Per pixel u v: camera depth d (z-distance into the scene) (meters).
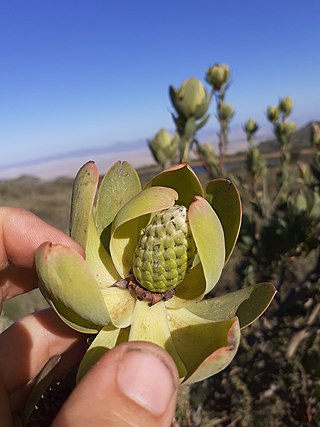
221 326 0.10
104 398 0.09
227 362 0.09
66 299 0.09
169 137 0.20
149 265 0.11
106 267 0.12
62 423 0.09
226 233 0.11
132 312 0.11
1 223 0.14
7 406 0.11
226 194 0.11
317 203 0.21
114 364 0.09
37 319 0.14
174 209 0.11
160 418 0.09
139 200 0.10
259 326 0.25
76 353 0.14
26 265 0.15
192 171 0.11
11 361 0.14
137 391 0.09
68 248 0.09
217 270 0.10
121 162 0.12
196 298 0.11
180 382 0.10
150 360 0.09
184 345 0.11
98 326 0.11
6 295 0.15
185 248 0.11
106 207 0.12
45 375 0.10
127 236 0.12
